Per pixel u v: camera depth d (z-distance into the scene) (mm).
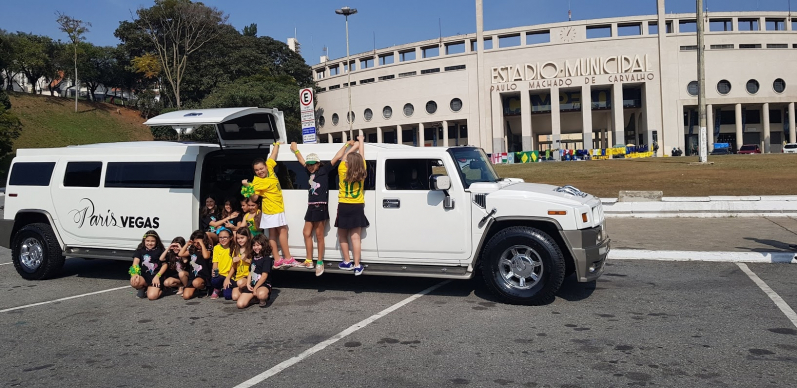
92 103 71250
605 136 73688
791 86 60375
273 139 8195
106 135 63156
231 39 68875
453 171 6375
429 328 5426
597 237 6246
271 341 5145
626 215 13758
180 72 65188
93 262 10047
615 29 62375
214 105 58062
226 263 6812
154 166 7777
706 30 60906
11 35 68688
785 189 16266
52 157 8477
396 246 6551
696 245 9672
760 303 6055
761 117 63875
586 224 6102
